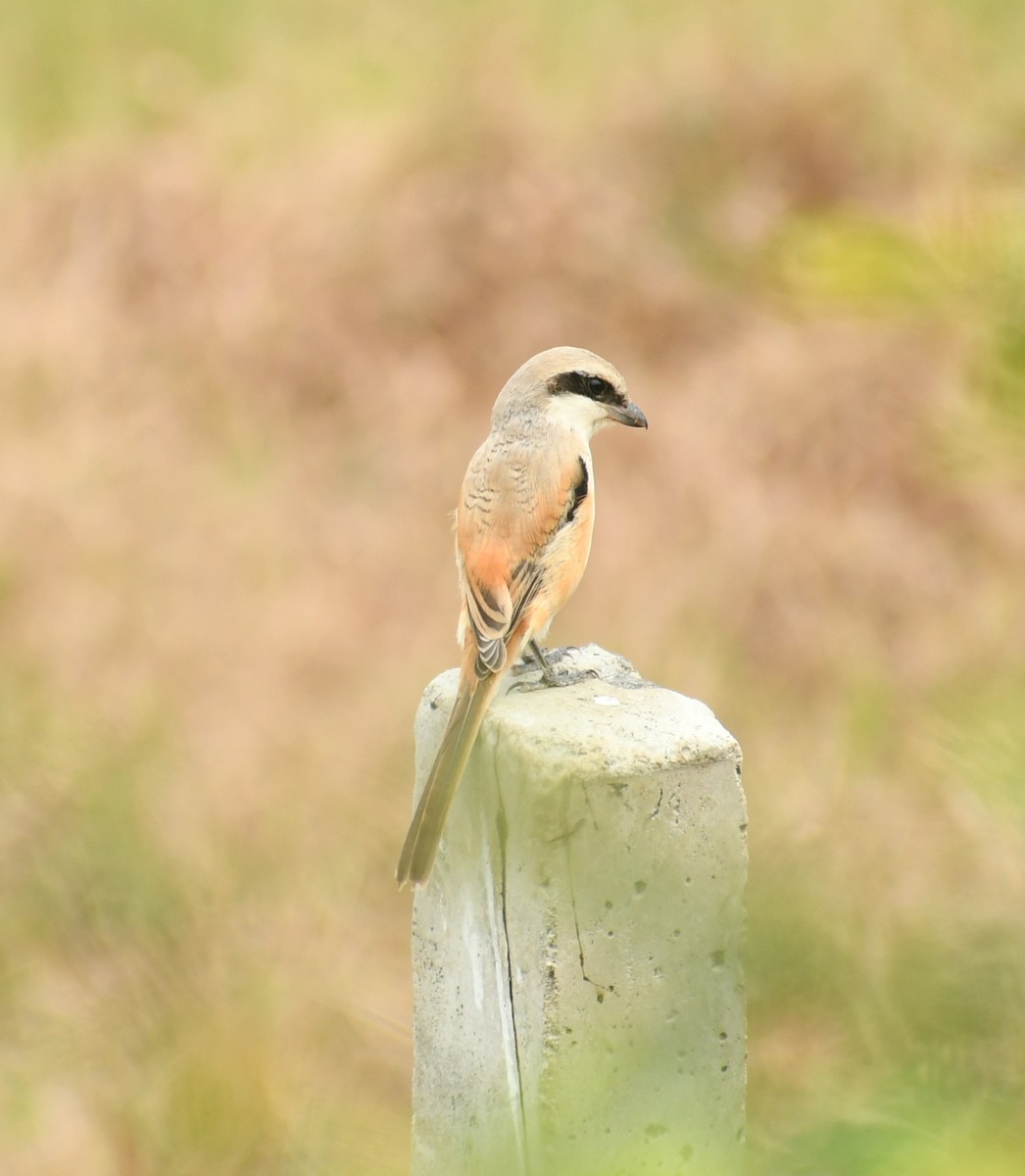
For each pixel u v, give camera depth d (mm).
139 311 15633
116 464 13875
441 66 18172
